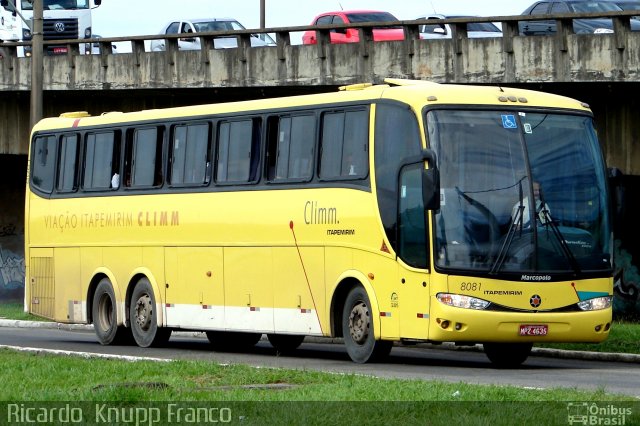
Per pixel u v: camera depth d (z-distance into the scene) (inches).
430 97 1636.3
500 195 1619.1
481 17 2524.6
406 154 1640.0
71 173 2337.6
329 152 1779.0
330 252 1756.9
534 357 1969.7
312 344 2361.0
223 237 1971.0
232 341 2183.8
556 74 2443.4
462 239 1594.5
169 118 2114.9
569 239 1640.0
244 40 2962.6
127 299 2185.0
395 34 3088.1
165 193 2105.1
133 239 2169.0
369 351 1695.4
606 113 2501.2
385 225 1659.7
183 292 2055.9
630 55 2353.6
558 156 1663.4
